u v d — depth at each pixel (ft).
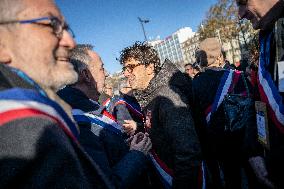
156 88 7.18
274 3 5.33
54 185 2.88
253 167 5.39
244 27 108.88
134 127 8.45
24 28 3.54
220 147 8.14
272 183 5.04
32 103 3.08
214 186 8.48
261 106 5.83
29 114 2.96
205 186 7.29
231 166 8.33
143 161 5.89
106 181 3.51
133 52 8.20
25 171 2.80
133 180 5.52
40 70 3.68
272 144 5.58
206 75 8.42
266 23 5.60
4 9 3.48
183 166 6.56
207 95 8.13
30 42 3.58
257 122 6.14
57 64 3.97
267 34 5.85
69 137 3.32
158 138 7.29
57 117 3.24
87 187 3.10
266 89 5.65
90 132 5.61
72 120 3.91
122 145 6.80
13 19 3.50
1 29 3.48
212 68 8.59
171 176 7.25
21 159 2.78
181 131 6.61
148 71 8.33
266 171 5.13
